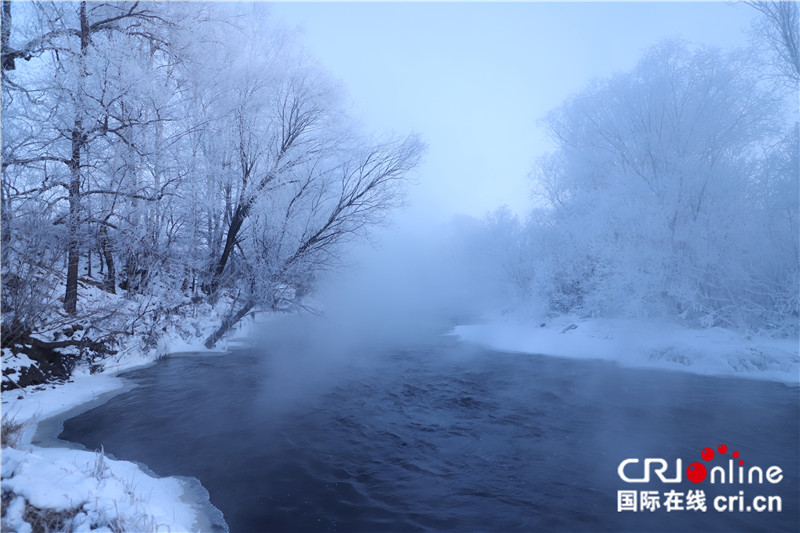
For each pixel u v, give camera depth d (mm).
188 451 6996
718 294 14148
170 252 16734
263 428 8086
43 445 7031
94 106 12680
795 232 13234
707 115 15039
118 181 14094
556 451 6965
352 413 8984
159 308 15297
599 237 15508
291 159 17969
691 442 7203
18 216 10719
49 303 11281
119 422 8398
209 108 17859
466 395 10266
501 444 7277
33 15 12586
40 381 10422
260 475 6125
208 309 17812
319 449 7086
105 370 12547
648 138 15406
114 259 17031
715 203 13992
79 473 4965
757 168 14656
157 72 17375
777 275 13445
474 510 5184
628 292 14414
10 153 11570
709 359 11961
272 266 17516
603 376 11695
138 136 14453
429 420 8523
